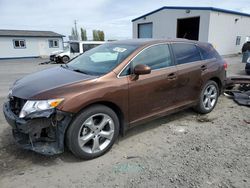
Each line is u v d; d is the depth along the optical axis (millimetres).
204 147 3479
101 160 3158
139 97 3551
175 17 20188
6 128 4156
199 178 2729
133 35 24906
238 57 20141
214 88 5000
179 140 3730
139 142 3674
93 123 3129
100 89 3094
